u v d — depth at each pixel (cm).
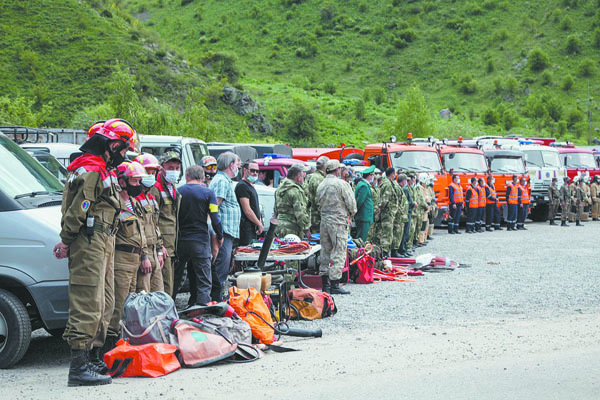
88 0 8581
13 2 7831
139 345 588
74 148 1538
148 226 692
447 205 2192
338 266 1005
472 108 12406
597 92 12962
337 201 1002
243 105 7594
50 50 7044
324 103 10425
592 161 3048
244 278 732
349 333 745
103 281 566
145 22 18200
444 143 2561
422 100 6831
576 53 14525
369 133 8781
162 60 7575
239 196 959
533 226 2570
